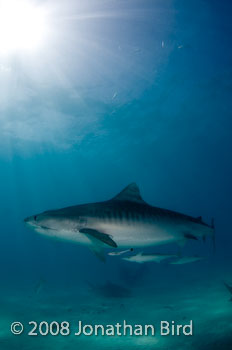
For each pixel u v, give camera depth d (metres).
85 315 9.01
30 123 28.47
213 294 10.55
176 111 29.00
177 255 6.09
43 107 25.30
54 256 105.06
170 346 5.27
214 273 17.77
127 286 17.39
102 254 3.27
